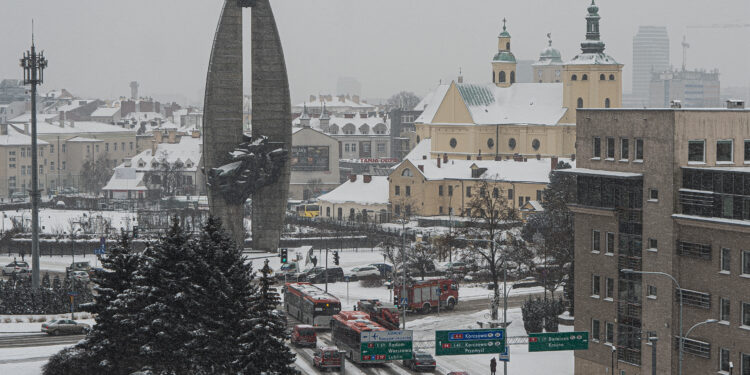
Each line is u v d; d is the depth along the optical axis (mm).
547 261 144375
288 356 84562
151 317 85562
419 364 100688
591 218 98125
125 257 90438
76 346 88875
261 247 172250
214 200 168375
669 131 89500
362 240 196375
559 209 144750
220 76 167750
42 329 114062
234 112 168875
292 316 129250
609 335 96875
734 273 84688
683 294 89375
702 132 90125
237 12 167875
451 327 121500
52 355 95938
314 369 100750
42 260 180250
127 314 86875
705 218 86438
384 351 84250
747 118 91812
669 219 89750
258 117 170125
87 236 192500
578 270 99688
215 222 88438
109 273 90000
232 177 166625
